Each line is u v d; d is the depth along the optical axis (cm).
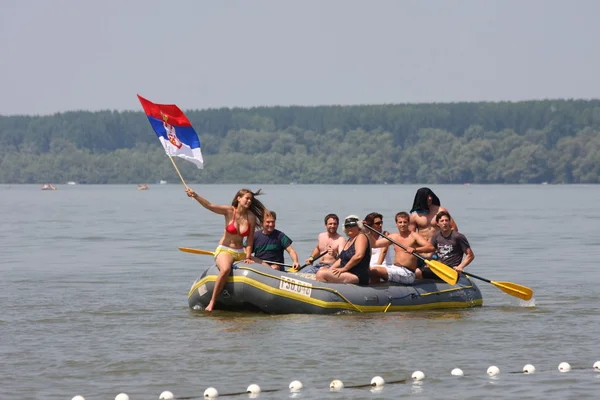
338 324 3653
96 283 5150
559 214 14550
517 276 5453
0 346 3234
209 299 3994
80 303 4306
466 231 9925
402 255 4219
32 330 3553
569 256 6788
